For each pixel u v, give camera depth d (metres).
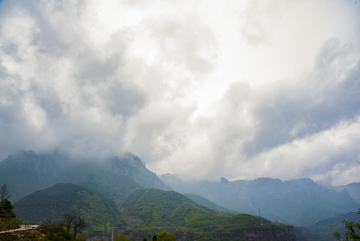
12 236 73.50
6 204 115.81
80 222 114.56
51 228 93.81
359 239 50.28
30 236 78.75
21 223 98.06
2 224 79.75
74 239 97.81
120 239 126.38
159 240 119.88
